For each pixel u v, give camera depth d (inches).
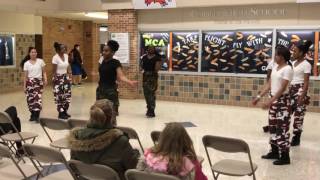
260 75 383.6
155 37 428.8
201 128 290.4
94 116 122.0
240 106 394.6
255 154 221.3
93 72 649.0
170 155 106.8
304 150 231.5
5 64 498.3
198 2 393.4
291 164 203.5
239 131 281.3
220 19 396.5
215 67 403.9
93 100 433.7
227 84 399.5
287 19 367.9
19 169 136.2
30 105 305.4
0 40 487.2
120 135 123.1
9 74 505.7
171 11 417.4
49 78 584.4
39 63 305.0
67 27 609.0
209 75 406.0
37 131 271.0
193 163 107.7
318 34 357.1
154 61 327.6
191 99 417.7
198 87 412.8
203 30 404.8
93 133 120.9
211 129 287.1
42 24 559.5
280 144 201.3
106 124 123.3
